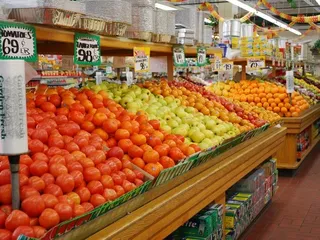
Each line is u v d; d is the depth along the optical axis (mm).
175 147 2885
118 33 3059
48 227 1732
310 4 20078
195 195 2838
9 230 1664
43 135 2230
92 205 2012
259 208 4793
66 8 2355
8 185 1821
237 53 7695
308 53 14336
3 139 1652
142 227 2182
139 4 3375
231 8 16500
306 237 4352
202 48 4824
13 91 1634
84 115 2824
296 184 6461
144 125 2926
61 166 1994
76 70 8672
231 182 3592
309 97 9102
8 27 2146
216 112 4309
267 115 5559
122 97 3596
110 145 2664
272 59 8250
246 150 4047
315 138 9938
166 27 3814
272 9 13375
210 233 3207
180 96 4277
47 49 3518
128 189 2230
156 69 5410
